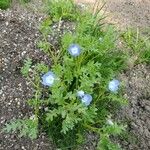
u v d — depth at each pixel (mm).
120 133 384
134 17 528
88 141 370
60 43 423
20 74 395
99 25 452
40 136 360
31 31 434
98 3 503
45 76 348
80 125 362
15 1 502
